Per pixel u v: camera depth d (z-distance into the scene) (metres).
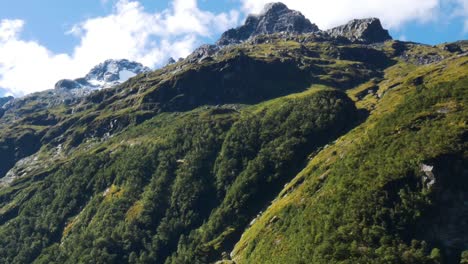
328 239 149.50
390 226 145.75
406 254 133.12
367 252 137.50
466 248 139.88
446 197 149.00
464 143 159.62
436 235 142.75
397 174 157.38
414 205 147.38
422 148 164.25
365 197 156.50
